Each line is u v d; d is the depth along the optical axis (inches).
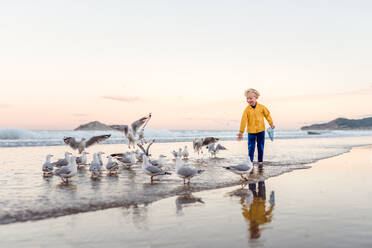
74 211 251.8
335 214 238.5
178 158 374.9
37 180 398.3
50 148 944.9
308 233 197.2
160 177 420.5
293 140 1582.2
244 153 773.3
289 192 319.9
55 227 213.8
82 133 1807.3
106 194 312.2
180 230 205.3
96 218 234.1
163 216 238.1
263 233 197.9
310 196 301.1
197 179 399.2
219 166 520.4
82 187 350.3
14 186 356.8
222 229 206.4
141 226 214.5
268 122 534.0
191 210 255.0
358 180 387.2
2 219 230.5
